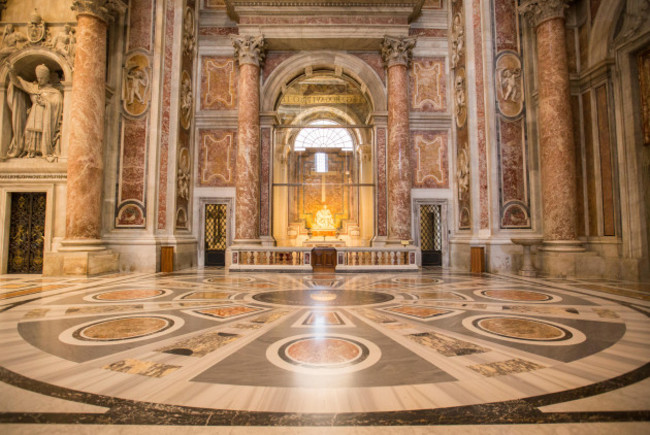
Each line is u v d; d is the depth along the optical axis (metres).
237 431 1.65
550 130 8.23
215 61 12.81
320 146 22.81
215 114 12.53
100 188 8.95
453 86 12.34
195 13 12.57
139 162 10.20
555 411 1.84
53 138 9.77
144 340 3.06
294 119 21.73
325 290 6.12
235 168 12.47
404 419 1.76
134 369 2.40
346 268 9.76
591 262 7.79
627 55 7.88
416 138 12.59
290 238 21.59
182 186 11.32
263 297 5.35
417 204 12.38
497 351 2.78
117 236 9.92
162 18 10.66
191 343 2.98
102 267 8.80
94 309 4.37
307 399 1.97
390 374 2.32
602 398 1.99
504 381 2.21
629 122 7.77
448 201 12.36
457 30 11.96
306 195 22.28
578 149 8.88
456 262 11.19
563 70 8.23
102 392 2.04
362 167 20.98
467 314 4.12
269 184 12.55
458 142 11.88
